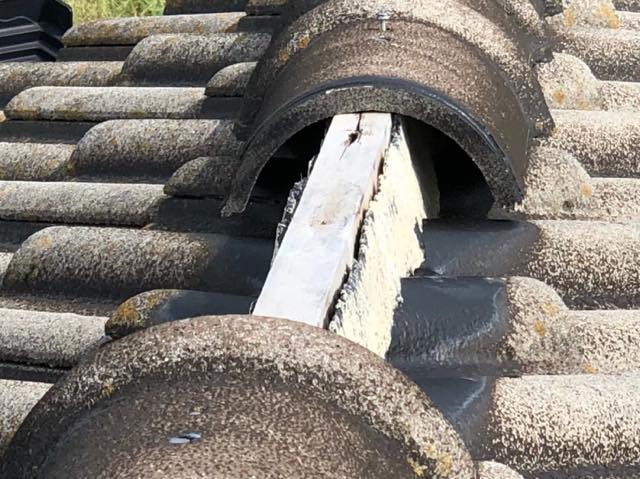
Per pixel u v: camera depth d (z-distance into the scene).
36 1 3.47
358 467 0.86
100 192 2.06
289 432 0.86
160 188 2.03
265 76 1.70
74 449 0.89
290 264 1.14
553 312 1.39
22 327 1.67
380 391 0.92
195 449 0.83
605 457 1.20
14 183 2.15
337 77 1.44
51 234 1.83
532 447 1.20
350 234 1.20
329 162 1.34
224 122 2.18
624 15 2.63
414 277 1.42
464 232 1.55
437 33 1.57
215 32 2.81
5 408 1.43
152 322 1.48
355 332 1.16
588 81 2.14
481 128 1.43
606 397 1.25
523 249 1.56
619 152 1.94
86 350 1.62
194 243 1.73
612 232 1.61
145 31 2.92
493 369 1.33
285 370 0.91
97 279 1.75
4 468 0.95
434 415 0.94
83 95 2.48
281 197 1.80
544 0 2.29
